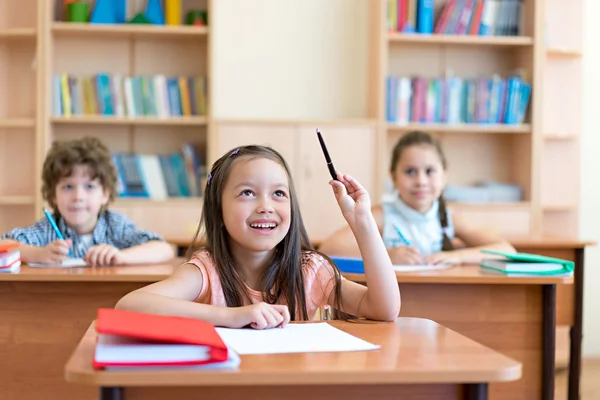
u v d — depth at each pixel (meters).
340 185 1.59
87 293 2.25
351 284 1.69
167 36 4.42
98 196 2.72
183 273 1.65
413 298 2.37
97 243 2.72
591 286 4.75
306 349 1.19
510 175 4.72
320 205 4.32
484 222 4.41
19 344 2.23
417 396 1.14
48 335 2.24
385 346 1.24
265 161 1.62
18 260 2.34
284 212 1.62
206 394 1.11
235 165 1.63
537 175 4.46
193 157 4.38
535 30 4.44
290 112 4.59
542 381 2.40
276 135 4.30
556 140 4.70
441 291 2.37
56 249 2.42
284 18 4.59
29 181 4.39
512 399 2.40
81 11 4.32
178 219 4.26
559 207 4.57
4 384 2.23
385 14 4.36
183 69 4.55
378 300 1.55
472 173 4.72
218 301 1.65
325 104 4.61
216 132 4.28
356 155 4.34
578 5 4.70
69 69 4.49
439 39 4.41
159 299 1.44
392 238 2.98
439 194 3.07
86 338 1.27
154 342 1.09
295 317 1.67
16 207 4.40
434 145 3.06
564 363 3.65
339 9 4.60
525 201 4.51
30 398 2.24
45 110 4.23
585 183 4.79
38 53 4.23
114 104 4.34
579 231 4.75
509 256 2.40
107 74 4.44
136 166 4.36
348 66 4.61
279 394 1.12
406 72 4.66
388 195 4.46
